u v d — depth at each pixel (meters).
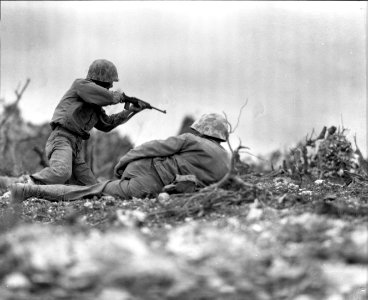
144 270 9.99
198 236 11.49
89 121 18.48
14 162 27.92
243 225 12.56
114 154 30.50
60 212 15.14
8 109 31.66
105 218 13.80
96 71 18.47
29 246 10.77
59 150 18.03
